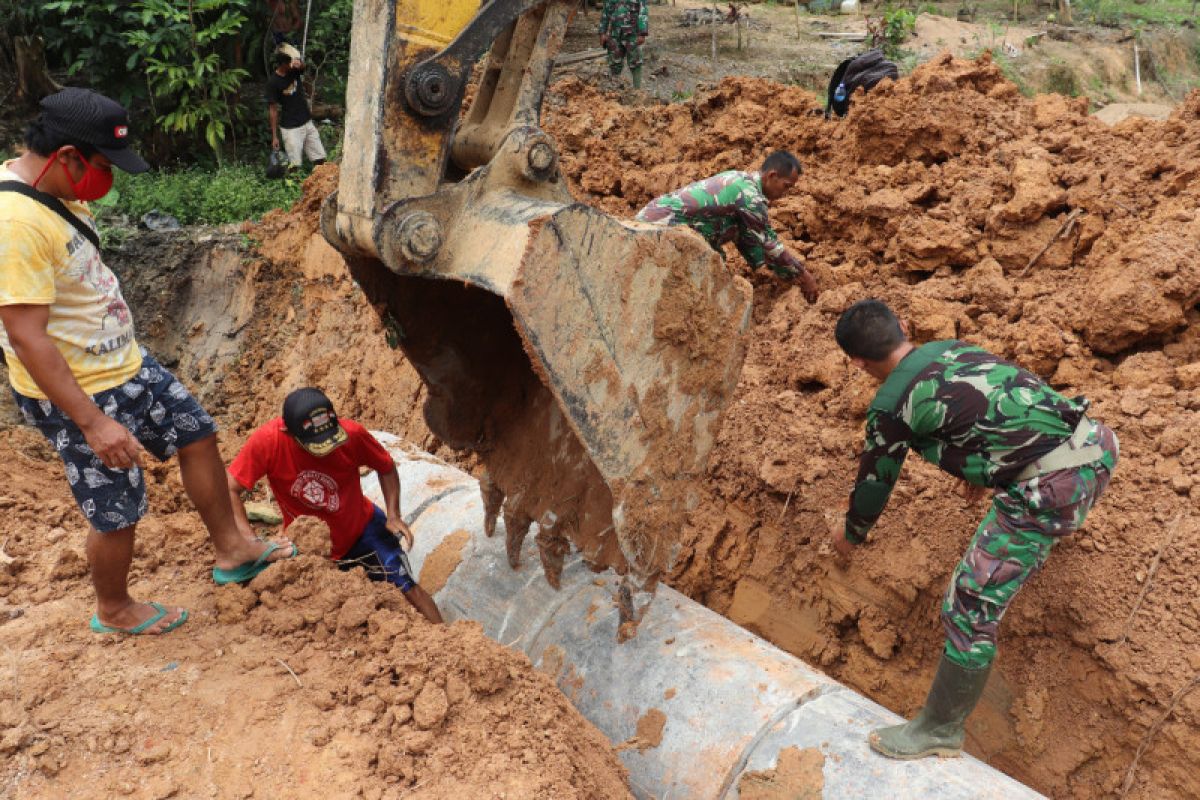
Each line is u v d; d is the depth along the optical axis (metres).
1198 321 4.54
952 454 3.23
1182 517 3.81
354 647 3.29
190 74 9.92
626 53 10.61
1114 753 3.72
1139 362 4.46
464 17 3.17
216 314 8.14
